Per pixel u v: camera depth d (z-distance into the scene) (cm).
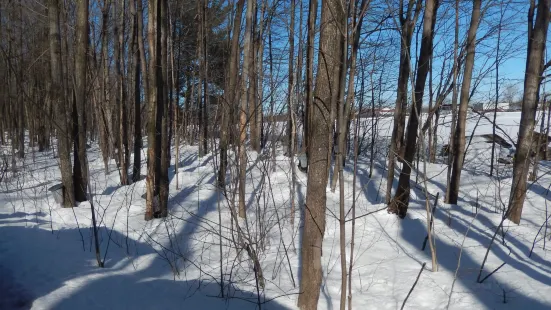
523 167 649
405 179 670
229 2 861
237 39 635
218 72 789
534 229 636
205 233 608
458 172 750
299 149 976
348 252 557
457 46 658
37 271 454
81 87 738
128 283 441
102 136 1163
